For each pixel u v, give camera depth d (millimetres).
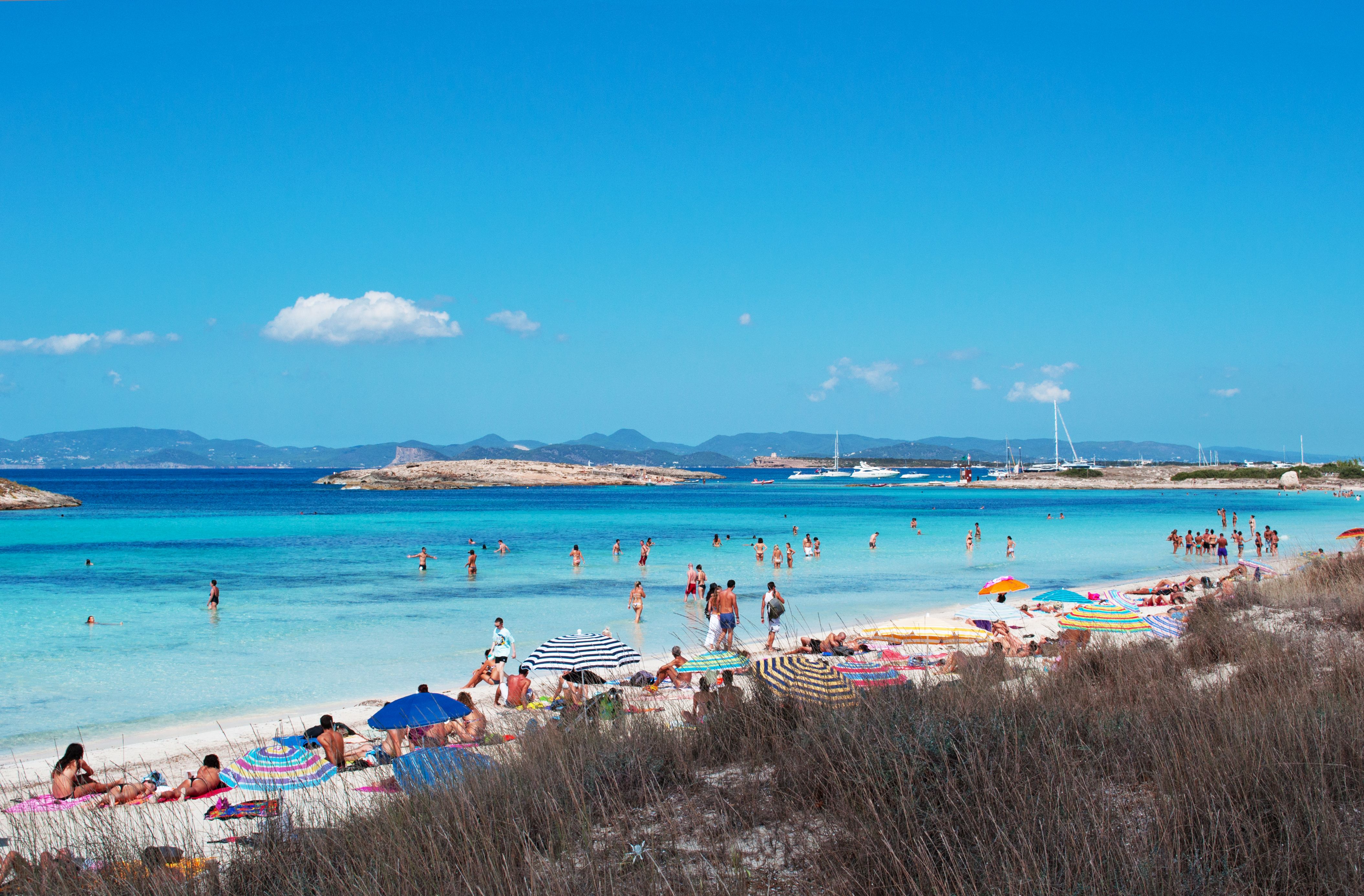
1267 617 15539
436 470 172750
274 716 15609
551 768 6777
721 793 6207
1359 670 8375
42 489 153375
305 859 5695
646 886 4801
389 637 23312
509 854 5270
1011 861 4473
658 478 196625
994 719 6441
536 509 98000
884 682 8461
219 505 103875
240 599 30391
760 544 42250
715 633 20609
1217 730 6254
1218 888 4215
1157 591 28453
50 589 32969
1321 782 4965
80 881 5875
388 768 10250
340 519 78188
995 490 156000
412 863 5211
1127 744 6238
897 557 45500
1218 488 140125
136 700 16812
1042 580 36094
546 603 29703
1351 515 78938
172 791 10258
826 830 5332
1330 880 4223
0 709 16109
